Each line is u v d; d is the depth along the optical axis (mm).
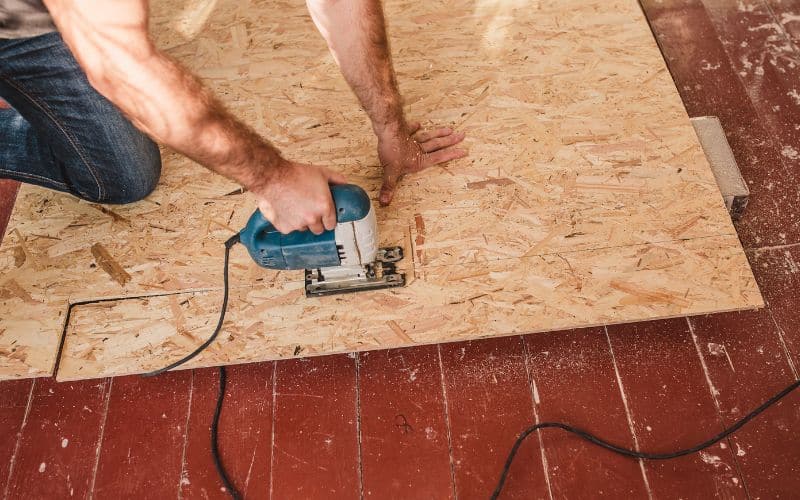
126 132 1712
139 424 1714
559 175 1858
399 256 1755
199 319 1723
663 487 1547
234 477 1629
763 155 2012
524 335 1757
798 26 2271
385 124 1744
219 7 2336
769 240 1867
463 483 1585
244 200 1900
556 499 1553
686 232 1736
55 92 1537
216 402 1730
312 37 2223
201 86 1166
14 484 1654
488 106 2012
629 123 1937
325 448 1649
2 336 1721
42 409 1750
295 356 1656
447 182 1873
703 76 2195
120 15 1025
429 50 2156
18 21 1159
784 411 1607
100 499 1622
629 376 1683
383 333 1664
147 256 1824
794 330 1717
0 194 2160
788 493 1516
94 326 1735
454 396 1690
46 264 1829
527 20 2193
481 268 1729
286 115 2051
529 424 1642
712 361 1687
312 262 1582
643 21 2143
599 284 1680
